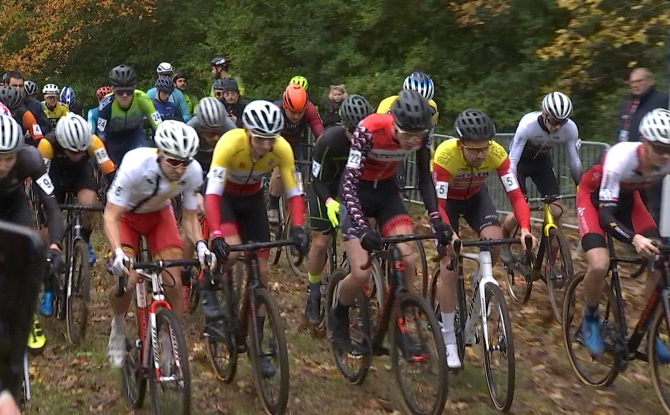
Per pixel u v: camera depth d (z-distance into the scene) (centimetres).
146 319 516
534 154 802
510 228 814
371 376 613
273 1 1820
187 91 2139
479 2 1377
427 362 507
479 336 596
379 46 1686
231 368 575
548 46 1306
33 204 982
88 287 655
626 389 604
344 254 742
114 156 943
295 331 719
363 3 1673
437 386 496
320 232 689
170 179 501
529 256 646
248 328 552
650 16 1138
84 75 2409
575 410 561
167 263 493
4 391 234
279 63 1859
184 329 715
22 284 241
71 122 645
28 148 543
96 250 984
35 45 2273
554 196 780
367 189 585
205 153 777
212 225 528
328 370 627
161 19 2272
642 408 568
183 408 461
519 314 779
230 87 1117
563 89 1291
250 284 538
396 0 1570
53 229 534
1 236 240
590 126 1343
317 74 1738
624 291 810
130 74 885
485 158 587
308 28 1758
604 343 586
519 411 550
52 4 2223
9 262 240
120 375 590
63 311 711
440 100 1538
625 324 572
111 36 2364
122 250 498
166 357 482
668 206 763
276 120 513
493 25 1444
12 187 541
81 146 647
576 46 1205
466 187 630
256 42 1855
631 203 607
